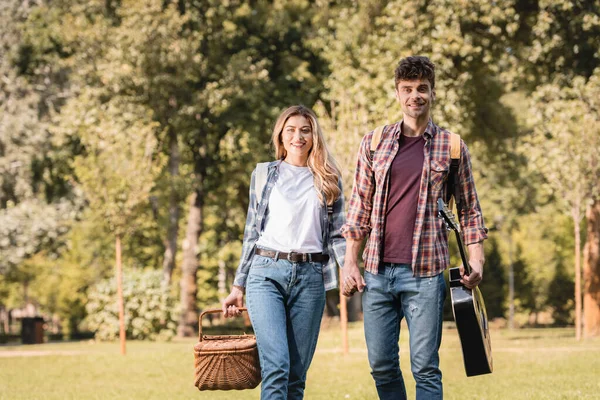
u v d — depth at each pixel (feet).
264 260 19.58
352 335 81.30
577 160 72.02
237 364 19.48
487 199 145.38
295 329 19.81
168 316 91.45
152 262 152.87
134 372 49.55
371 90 77.56
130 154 65.92
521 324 181.57
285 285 19.56
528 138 78.64
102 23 99.14
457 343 63.21
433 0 79.97
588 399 30.58
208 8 102.27
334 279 20.06
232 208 123.75
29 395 39.04
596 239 82.69
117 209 64.44
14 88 118.93
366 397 34.45
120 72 92.53
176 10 97.86
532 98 79.92
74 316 170.40
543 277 180.45
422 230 18.28
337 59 86.12
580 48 79.77
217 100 95.30
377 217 18.58
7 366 54.03
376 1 85.05
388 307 18.81
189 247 108.58
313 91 101.91
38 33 110.63
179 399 36.17
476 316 17.74
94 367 52.65
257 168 20.44
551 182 74.84
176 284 149.28
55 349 72.69
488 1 77.71
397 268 18.47
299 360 19.93
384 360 18.98
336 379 43.70
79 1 105.70
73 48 105.29
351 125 60.59
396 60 78.38
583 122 72.69
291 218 19.66
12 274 158.20
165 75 92.99
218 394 37.63
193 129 101.91
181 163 109.19
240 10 103.45
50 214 118.83
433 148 18.42
